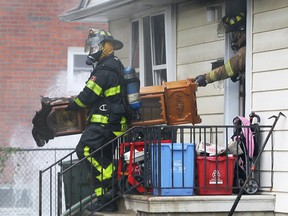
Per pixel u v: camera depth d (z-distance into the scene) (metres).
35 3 23.72
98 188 12.07
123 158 12.02
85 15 16.58
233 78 12.85
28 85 23.64
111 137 12.12
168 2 14.59
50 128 12.75
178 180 11.47
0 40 23.62
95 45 12.24
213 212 11.29
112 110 12.02
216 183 11.48
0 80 23.56
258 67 11.91
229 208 11.30
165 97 12.47
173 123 12.49
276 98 11.57
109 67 12.05
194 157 11.52
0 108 23.53
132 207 11.73
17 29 23.66
